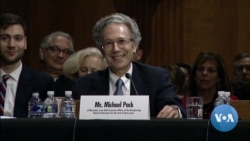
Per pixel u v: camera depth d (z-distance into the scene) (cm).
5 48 654
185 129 469
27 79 663
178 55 1150
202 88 755
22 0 1180
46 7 1183
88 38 1178
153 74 610
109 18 595
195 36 1150
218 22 1148
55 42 880
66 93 588
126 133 476
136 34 596
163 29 1152
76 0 1180
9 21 657
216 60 757
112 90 605
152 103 596
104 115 510
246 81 782
